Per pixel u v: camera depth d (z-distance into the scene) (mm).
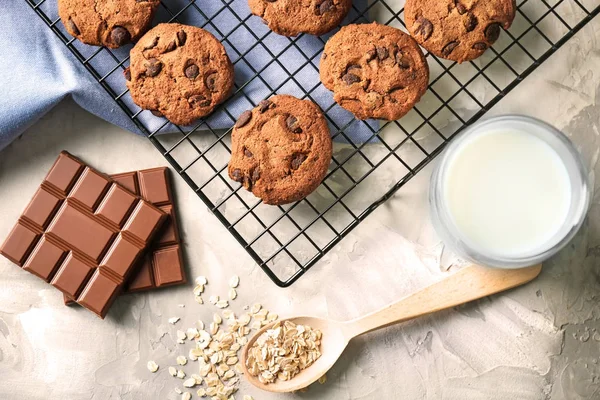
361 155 538
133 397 554
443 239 535
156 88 503
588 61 542
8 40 526
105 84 519
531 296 545
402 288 547
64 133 552
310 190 503
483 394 547
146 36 506
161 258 541
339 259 548
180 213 551
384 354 549
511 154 500
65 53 528
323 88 526
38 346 555
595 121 543
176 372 553
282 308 551
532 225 500
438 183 503
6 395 559
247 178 499
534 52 537
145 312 554
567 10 535
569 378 545
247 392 552
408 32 529
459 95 540
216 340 552
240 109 524
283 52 519
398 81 495
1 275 555
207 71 503
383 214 546
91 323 554
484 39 496
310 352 538
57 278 532
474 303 547
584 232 545
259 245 549
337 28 529
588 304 545
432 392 548
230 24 526
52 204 534
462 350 548
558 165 500
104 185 533
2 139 531
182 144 546
